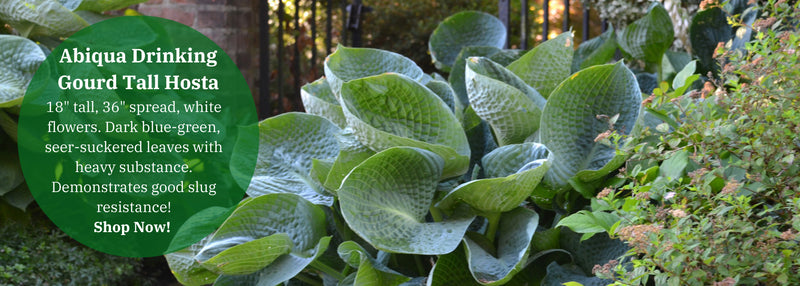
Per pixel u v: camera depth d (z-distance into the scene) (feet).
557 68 7.68
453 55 9.60
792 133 6.02
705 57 8.51
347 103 6.64
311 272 7.54
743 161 6.14
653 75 9.02
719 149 6.17
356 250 6.49
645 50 8.91
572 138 6.82
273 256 6.68
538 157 6.50
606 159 6.75
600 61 9.11
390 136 6.48
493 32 9.61
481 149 7.55
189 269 7.09
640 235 5.65
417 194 6.54
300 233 6.87
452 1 24.39
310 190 7.31
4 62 9.72
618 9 10.30
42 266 9.70
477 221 7.06
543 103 7.14
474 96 6.89
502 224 6.73
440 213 6.75
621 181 6.50
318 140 7.51
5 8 10.02
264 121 7.52
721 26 8.45
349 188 6.27
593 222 6.12
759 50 6.64
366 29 24.30
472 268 6.32
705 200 6.17
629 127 6.78
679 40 10.22
